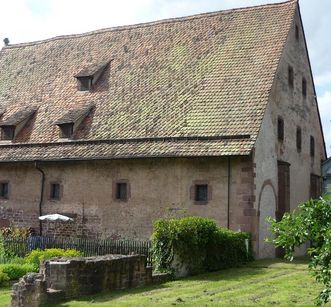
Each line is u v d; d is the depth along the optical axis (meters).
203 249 17.77
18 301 11.71
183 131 22.75
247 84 23.64
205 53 26.42
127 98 26.23
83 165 24.73
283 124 25.23
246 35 26.33
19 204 26.34
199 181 22.00
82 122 26.00
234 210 21.28
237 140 21.30
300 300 12.39
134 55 28.75
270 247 22.70
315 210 8.25
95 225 24.11
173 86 25.48
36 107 28.77
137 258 15.02
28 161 25.58
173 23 29.44
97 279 13.65
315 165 30.22
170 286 14.96
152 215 22.81
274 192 23.52
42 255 17.97
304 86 28.83
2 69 33.19
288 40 26.17
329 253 7.96
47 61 31.84
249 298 12.70
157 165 22.94
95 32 31.92
